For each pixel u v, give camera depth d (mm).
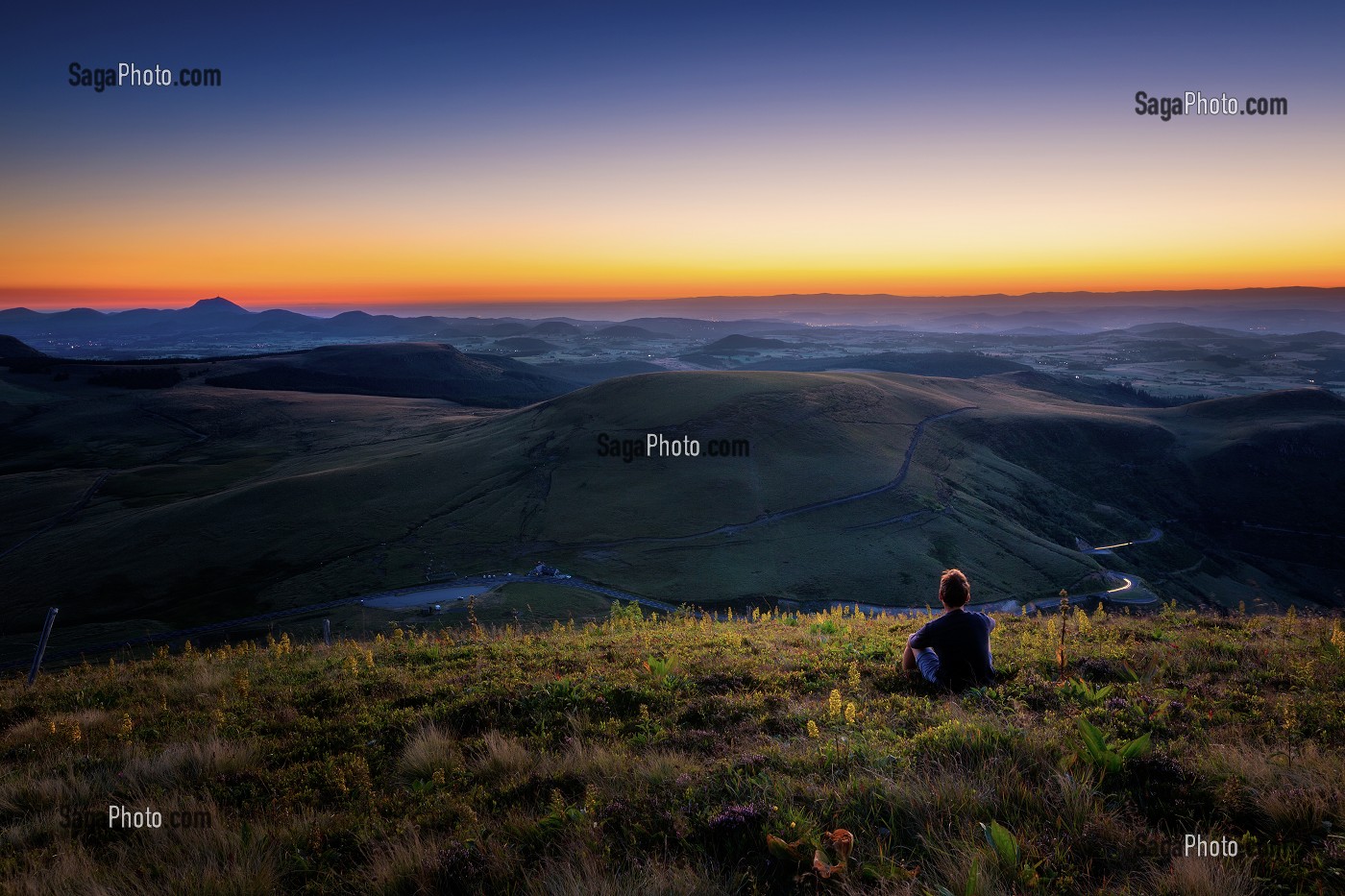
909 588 122125
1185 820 4309
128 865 4879
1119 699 6641
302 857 4793
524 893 4016
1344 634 9203
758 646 11578
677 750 6238
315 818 5453
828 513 150250
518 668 10195
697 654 10875
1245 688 7348
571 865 4148
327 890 4410
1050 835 4062
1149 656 8844
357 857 4879
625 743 6578
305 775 6586
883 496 159375
